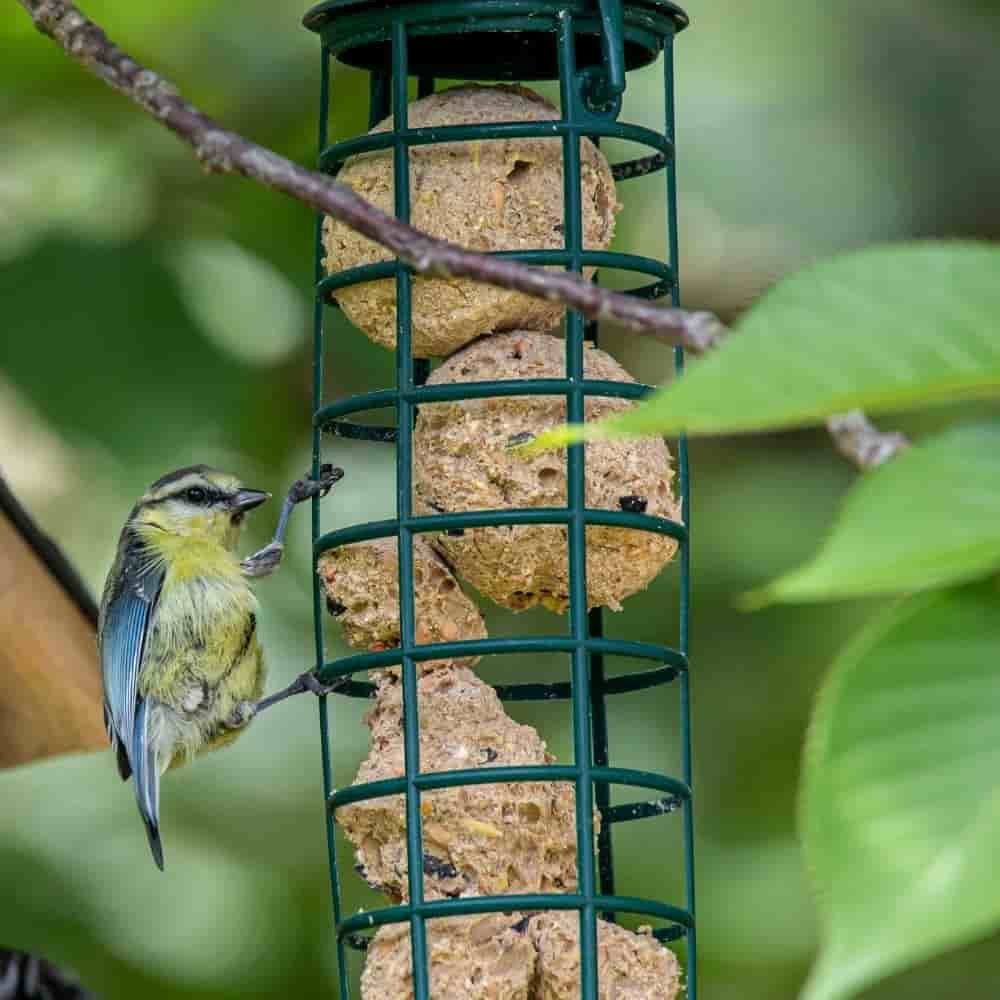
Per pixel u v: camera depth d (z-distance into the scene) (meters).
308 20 8.88
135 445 12.05
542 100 8.88
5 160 12.43
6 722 11.26
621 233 13.04
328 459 13.08
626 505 8.48
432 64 9.42
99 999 10.67
